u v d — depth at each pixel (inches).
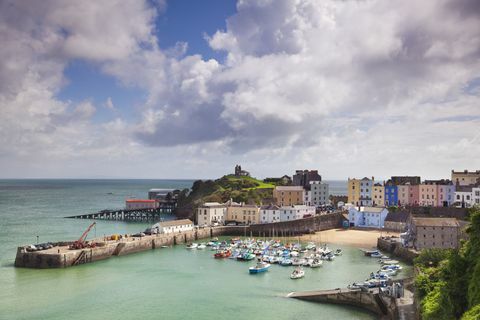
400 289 3309.5
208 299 3686.0
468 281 2529.5
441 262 3548.2
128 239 6023.6
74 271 4712.1
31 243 6417.3
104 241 5777.6
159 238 6333.7
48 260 4854.8
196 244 6378.0
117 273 4633.4
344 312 3321.9
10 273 4601.4
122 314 3314.5
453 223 5280.5
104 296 3777.1
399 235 6668.3
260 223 7785.4
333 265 5019.7
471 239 2785.4
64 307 3476.9
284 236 7288.4
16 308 3452.3
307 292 3769.7
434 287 2861.7
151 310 3403.1
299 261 5083.7
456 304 2500.0
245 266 5012.3
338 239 6825.8
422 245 5236.2
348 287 3727.9
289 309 3403.1
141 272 4687.5
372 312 3324.3
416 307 2923.2
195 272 4694.9
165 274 4596.5
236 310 3388.3
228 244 6392.7
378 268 4849.9
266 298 3698.3
